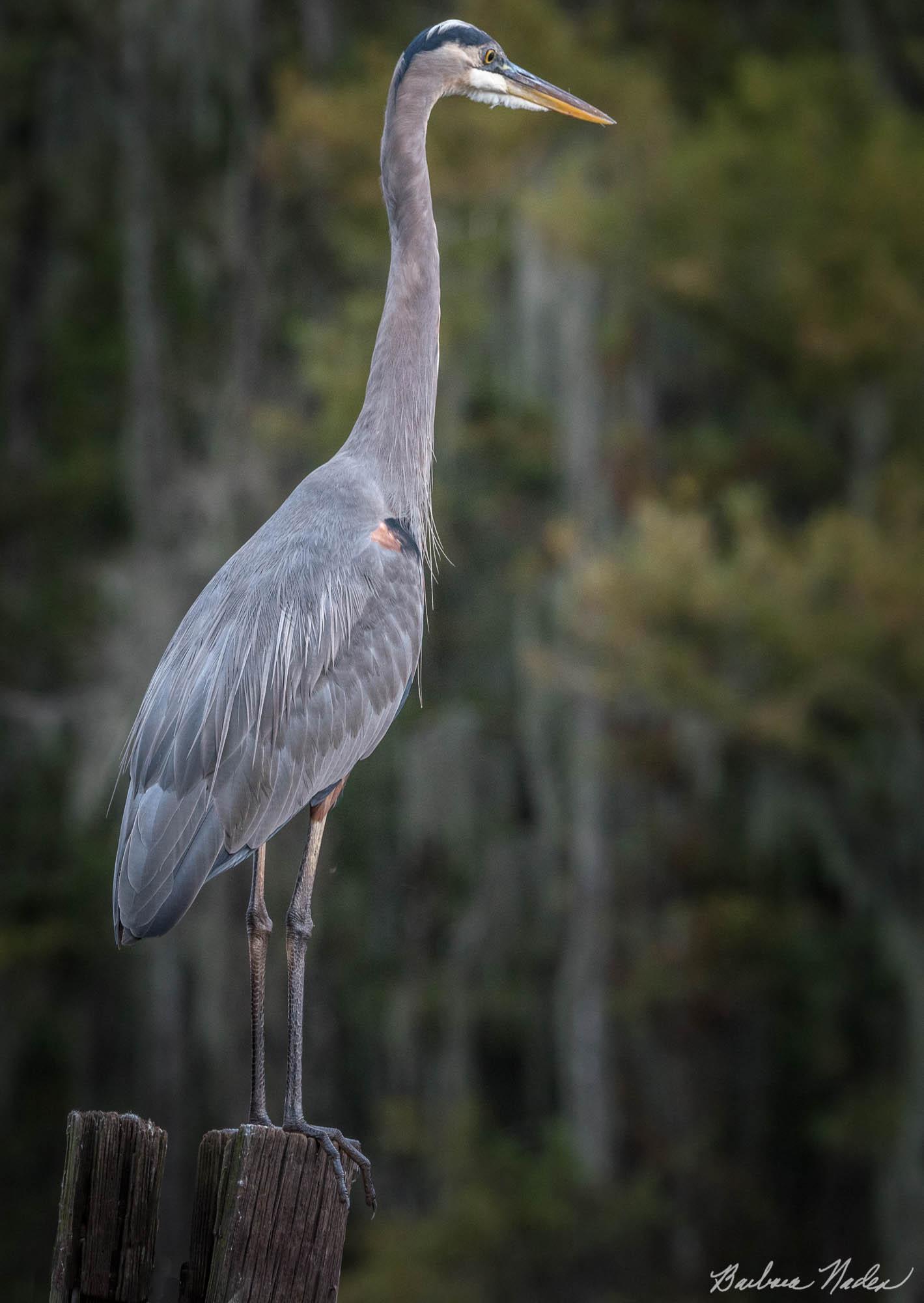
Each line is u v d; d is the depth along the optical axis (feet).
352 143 58.03
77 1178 12.17
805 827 57.52
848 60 65.00
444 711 58.54
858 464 57.41
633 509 55.98
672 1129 57.88
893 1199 51.80
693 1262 56.13
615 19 64.90
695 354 62.39
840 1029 59.26
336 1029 59.72
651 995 56.95
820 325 52.75
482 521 60.23
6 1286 61.98
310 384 58.80
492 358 60.90
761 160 53.83
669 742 56.24
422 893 60.54
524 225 55.67
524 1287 53.36
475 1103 57.67
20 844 65.36
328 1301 12.29
